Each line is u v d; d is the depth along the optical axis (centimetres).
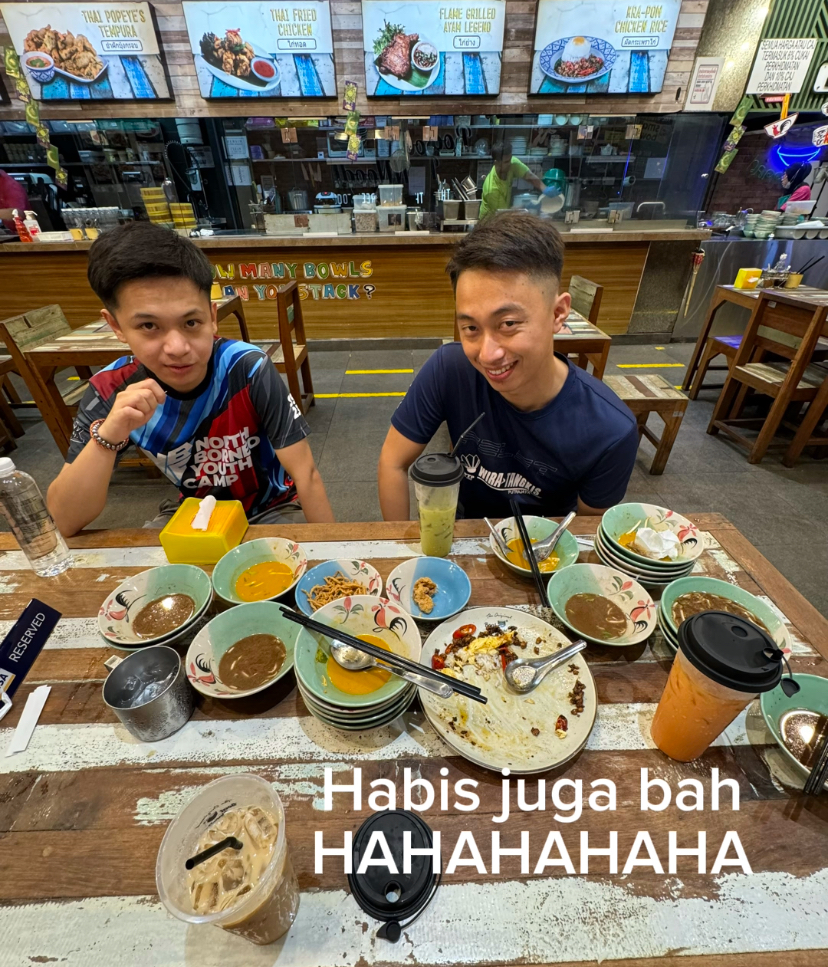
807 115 455
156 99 427
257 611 89
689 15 402
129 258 100
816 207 522
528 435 125
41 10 388
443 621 92
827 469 291
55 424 275
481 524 117
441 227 441
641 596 93
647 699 79
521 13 397
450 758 72
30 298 436
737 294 327
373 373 429
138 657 79
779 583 99
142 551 110
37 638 88
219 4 389
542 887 58
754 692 57
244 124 444
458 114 438
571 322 287
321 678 77
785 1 400
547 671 79
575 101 434
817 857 61
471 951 54
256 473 153
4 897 58
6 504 96
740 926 55
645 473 287
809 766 68
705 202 505
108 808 66
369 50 407
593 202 478
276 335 468
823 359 321
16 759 72
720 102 441
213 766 71
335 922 56
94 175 469
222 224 481
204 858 52
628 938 54
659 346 483
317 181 474
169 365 114
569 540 109
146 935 55
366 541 112
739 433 327
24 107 436
